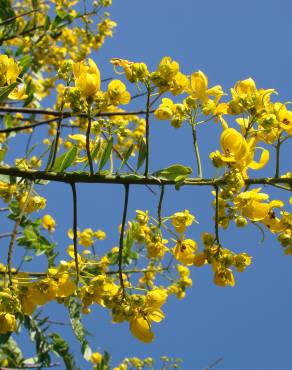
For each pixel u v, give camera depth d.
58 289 1.07
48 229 1.49
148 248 1.16
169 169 1.05
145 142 1.06
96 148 1.08
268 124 1.05
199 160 1.06
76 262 1.07
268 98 1.07
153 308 1.06
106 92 1.04
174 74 1.05
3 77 1.05
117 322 1.06
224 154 1.04
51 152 1.06
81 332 1.32
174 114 1.08
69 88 1.04
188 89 1.08
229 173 1.04
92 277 1.08
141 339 1.05
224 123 1.06
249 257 1.08
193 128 1.08
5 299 1.04
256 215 1.06
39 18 2.03
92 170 1.05
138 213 1.17
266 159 1.05
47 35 1.74
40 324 1.46
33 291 1.06
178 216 1.11
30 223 1.41
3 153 1.08
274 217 1.07
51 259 1.33
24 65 1.25
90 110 1.04
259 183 1.06
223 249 1.08
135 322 1.06
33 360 1.57
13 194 1.17
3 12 1.63
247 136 1.05
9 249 1.04
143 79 1.05
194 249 1.11
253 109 1.05
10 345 1.61
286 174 1.07
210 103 1.08
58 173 1.06
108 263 1.33
